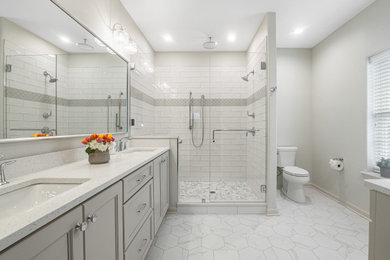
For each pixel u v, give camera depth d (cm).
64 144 131
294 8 217
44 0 110
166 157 216
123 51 213
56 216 56
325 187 290
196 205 232
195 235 183
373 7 206
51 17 115
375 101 212
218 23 246
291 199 271
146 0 203
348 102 244
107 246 87
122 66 211
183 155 286
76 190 72
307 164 324
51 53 116
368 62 217
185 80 298
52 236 55
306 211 235
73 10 134
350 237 179
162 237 180
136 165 121
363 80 221
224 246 166
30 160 102
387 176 186
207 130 288
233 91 288
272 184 226
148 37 280
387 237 85
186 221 212
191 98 295
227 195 253
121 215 100
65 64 128
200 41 292
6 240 42
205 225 202
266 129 230
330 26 256
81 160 143
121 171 104
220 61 324
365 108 218
